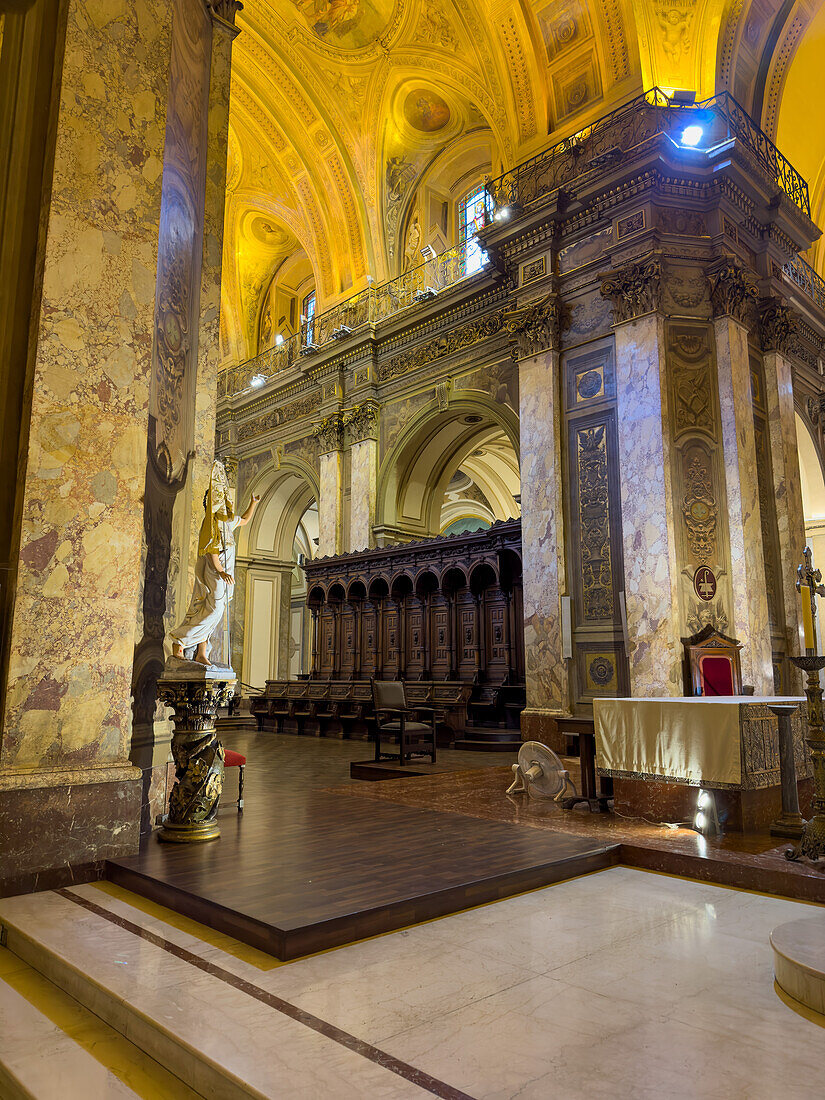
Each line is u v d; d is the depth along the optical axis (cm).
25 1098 241
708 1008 279
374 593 1580
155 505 572
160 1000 280
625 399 1059
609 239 1131
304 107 1700
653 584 991
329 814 607
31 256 493
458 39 1410
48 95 511
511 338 1359
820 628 1264
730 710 528
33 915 381
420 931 361
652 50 1145
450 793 722
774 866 438
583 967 318
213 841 501
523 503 1173
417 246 1733
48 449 462
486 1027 262
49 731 446
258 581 2138
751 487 1040
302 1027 260
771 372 1173
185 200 649
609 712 597
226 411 2181
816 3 1262
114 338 498
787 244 1214
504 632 1354
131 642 486
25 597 445
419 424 1574
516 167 1271
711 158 1069
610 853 491
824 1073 233
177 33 618
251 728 1769
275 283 2250
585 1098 218
